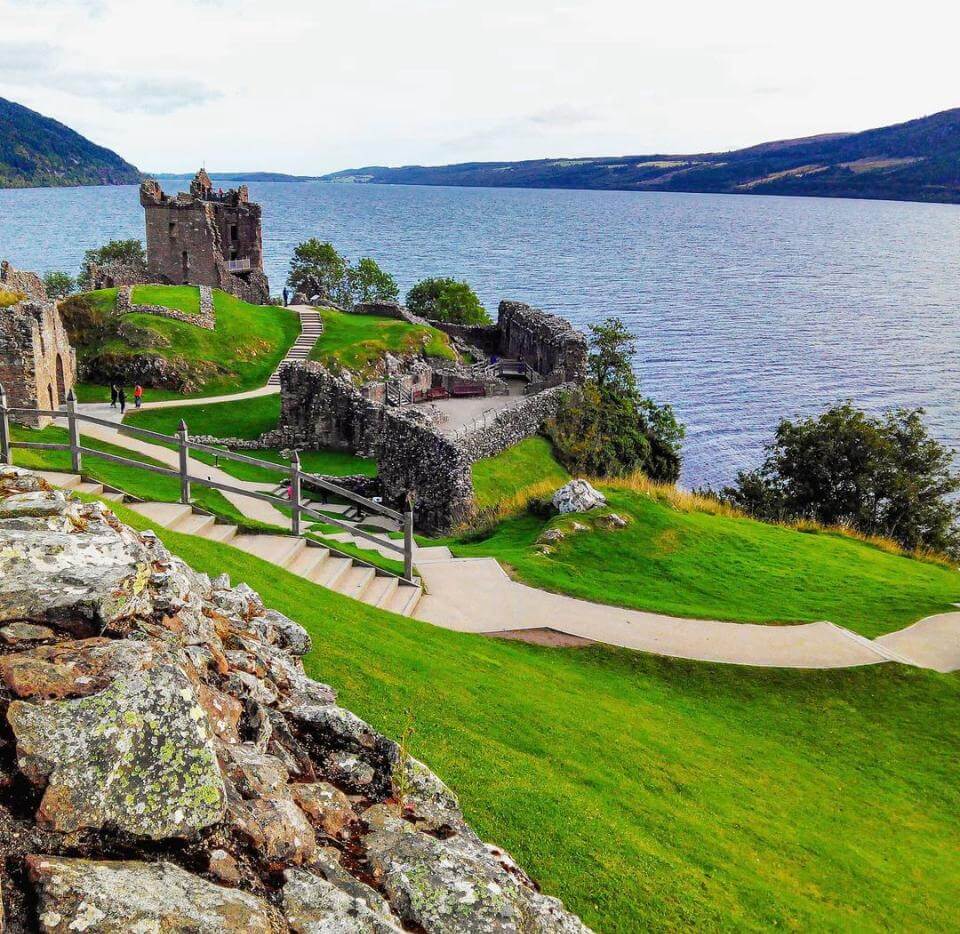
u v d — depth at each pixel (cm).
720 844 1215
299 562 2016
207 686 784
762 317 17025
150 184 8994
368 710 1267
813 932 1045
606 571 2745
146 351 6378
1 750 565
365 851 704
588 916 937
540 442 5397
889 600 2667
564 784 1224
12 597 713
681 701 1900
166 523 1972
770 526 3503
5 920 463
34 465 2102
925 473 4994
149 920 482
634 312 17175
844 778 1666
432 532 4075
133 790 568
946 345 14675
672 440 6812
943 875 1343
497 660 1809
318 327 7700
